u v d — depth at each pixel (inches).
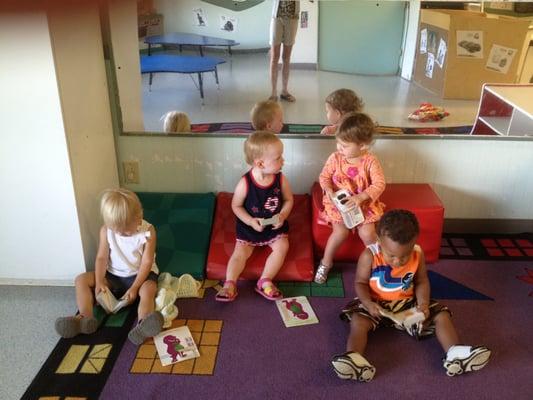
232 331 71.9
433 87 89.7
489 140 91.3
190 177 97.2
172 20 83.2
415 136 91.7
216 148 94.3
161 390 61.4
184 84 90.5
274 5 84.1
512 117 91.6
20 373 64.5
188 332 71.4
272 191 82.0
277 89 91.4
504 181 94.7
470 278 84.5
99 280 74.9
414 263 68.4
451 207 97.4
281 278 82.9
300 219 91.1
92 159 83.9
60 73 70.7
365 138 78.5
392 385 62.1
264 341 69.9
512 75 88.3
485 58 87.5
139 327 68.1
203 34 85.2
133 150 95.0
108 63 87.6
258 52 87.7
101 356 66.9
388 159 93.8
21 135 73.1
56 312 77.2
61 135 73.2
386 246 65.1
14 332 72.4
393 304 69.9
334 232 82.3
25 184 76.4
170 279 79.6
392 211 66.2
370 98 92.1
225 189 97.9
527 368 64.9
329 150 93.2
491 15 85.4
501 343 69.6
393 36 87.7
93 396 60.6
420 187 92.7
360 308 70.1
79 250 81.1
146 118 93.0
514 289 81.7
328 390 61.4
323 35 86.7
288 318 74.5
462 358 61.7
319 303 78.2
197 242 87.7
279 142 78.9
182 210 93.1
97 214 86.4
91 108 82.6
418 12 85.0
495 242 95.4
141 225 74.0
